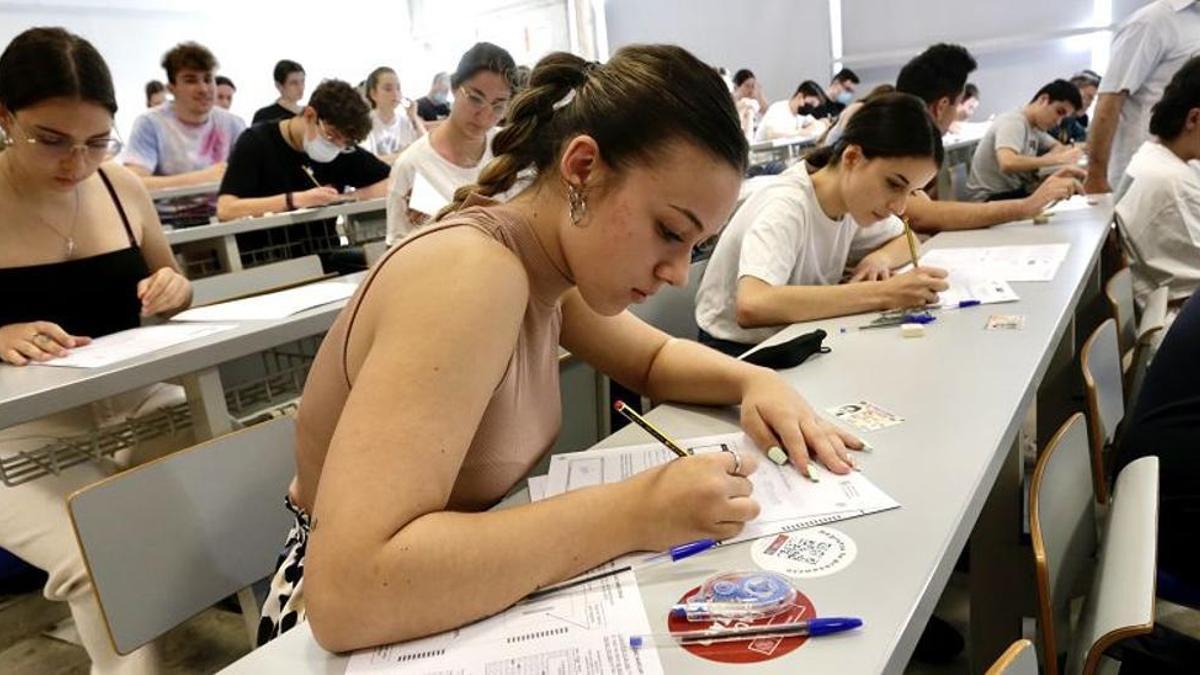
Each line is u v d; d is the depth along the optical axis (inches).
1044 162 159.6
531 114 30.2
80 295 62.4
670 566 25.1
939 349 46.5
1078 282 60.7
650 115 26.0
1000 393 38.3
